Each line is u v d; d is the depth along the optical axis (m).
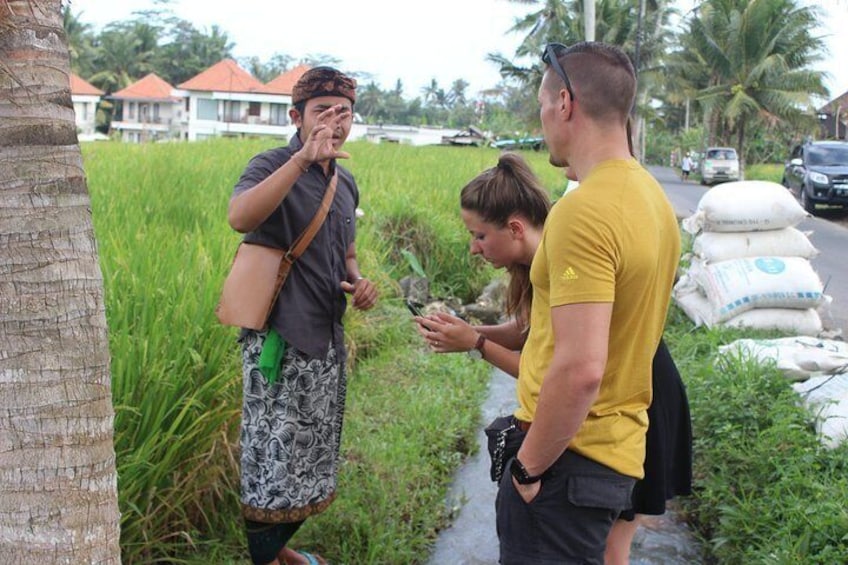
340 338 3.26
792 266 6.49
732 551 3.55
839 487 3.53
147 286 3.91
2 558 1.76
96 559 1.82
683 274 7.64
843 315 8.34
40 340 1.73
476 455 4.80
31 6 1.71
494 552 3.74
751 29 33.78
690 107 54.34
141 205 6.73
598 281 2.00
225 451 3.66
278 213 3.02
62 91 1.76
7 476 1.74
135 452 3.20
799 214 6.49
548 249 2.07
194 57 70.19
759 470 3.93
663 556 3.72
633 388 2.24
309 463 3.16
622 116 2.18
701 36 35.00
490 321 7.96
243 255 3.04
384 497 3.85
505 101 64.81
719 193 6.70
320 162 3.05
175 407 3.37
